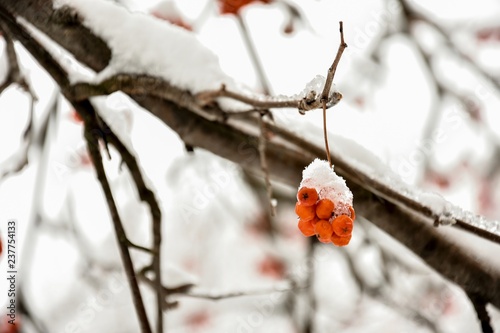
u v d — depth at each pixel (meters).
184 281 0.82
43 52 0.74
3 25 0.74
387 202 0.73
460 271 0.73
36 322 1.03
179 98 0.70
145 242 1.57
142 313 0.72
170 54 0.71
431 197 0.70
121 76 0.71
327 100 0.62
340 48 0.61
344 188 0.65
